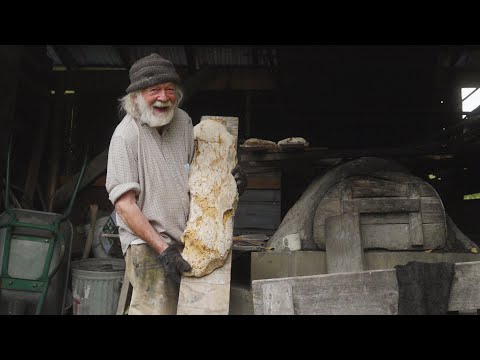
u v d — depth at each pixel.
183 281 1.70
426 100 5.47
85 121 5.62
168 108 1.74
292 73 5.30
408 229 2.61
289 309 1.73
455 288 1.78
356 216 2.52
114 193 1.67
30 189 4.50
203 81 5.45
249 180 4.38
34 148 4.73
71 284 3.54
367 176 2.73
